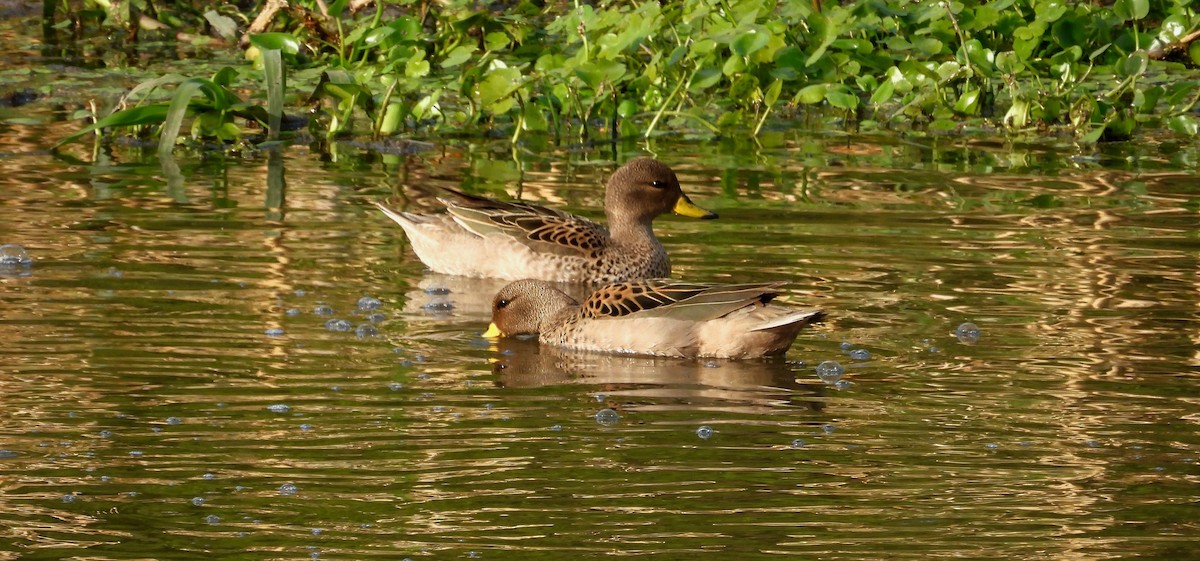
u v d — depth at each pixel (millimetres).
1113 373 11273
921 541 8430
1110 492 9117
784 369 11688
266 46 21438
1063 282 13594
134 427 10078
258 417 10320
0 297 12859
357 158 19156
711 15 22766
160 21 27234
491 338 12617
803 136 20734
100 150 19219
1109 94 21203
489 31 23891
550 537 8453
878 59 22391
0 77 22906
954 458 9664
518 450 9781
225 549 8297
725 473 9398
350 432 10070
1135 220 15844
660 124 21422
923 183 17719
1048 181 17844
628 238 15094
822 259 14375
